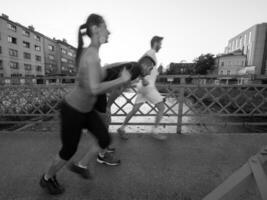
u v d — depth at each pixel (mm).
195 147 2453
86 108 1273
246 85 3115
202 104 3119
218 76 3432
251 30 39281
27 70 37719
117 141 2635
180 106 2988
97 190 1579
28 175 1777
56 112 3344
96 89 1130
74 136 1311
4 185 1624
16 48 34281
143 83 2406
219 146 2494
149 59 2119
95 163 2020
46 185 1477
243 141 2672
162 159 2119
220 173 1847
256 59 37625
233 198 1082
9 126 4684
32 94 3275
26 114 3277
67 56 57844
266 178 979
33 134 2887
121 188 1608
